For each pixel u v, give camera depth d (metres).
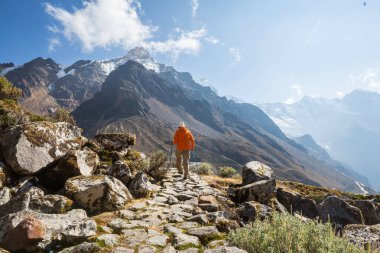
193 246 6.46
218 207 10.15
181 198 11.33
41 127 11.79
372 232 7.90
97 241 6.36
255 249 5.91
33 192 8.98
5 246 6.06
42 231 6.21
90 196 9.03
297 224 6.12
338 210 12.43
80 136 13.67
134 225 7.65
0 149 11.12
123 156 14.91
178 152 16.19
